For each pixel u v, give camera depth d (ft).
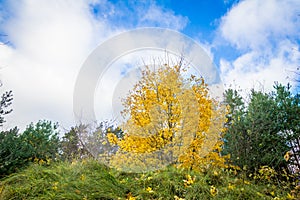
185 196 9.40
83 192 9.32
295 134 16.63
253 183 13.05
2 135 17.22
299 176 14.40
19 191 9.54
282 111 17.63
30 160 16.93
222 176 11.97
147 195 9.47
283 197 10.90
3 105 16.11
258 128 16.79
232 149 16.55
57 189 9.57
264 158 15.71
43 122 22.41
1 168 14.42
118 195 9.45
